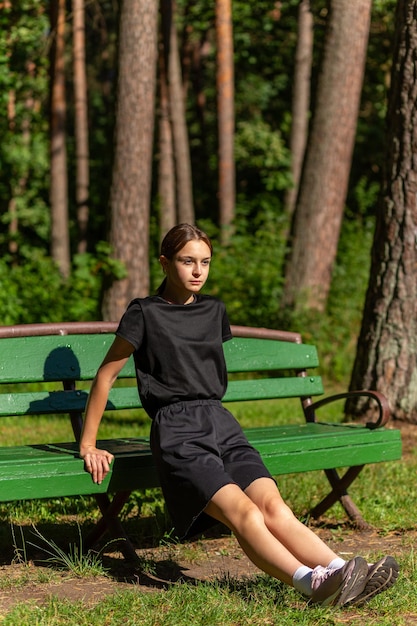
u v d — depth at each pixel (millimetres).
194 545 4957
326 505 5398
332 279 16062
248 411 10273
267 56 24953
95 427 4199
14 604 3902
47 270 14477
